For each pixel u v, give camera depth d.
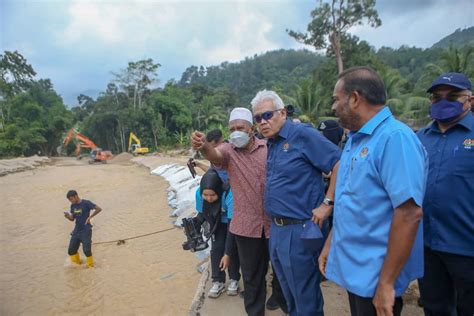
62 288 5.53
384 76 23.69
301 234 2.16
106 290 5.38
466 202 2.06
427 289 2.30
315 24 29.58
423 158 1.54
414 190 1.43
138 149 36.69
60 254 7.08
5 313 4.84
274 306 3.11
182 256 6.51
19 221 9.88
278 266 2.42
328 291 3.25
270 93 2.32
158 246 7.15
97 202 12.12
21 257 6.95
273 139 2.36
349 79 1.70
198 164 3.98
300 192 2.21
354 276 1.63
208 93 60.94
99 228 8.73
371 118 1.67
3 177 19.78
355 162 1.67
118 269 6.15
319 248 2.08
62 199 13.05
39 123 44.34
